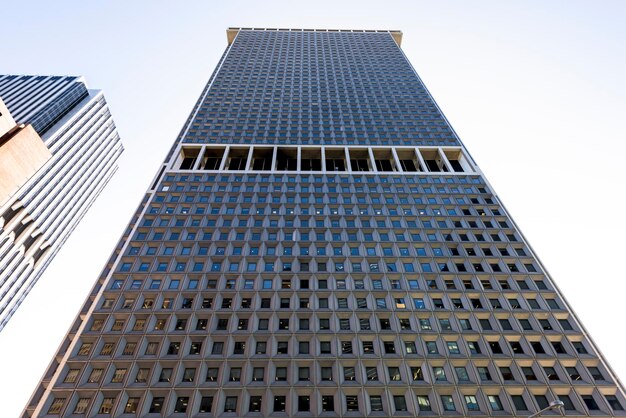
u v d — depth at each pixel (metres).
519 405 32.56
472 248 49.34
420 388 33.16
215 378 33.97
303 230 51.12
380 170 67.38
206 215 52.84
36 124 99.00
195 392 32.41
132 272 44.03
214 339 37.09
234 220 52.41
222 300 41.16
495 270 46.56
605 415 31.62
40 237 94.94
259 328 38.38
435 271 45.16
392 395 33.06
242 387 32.78
